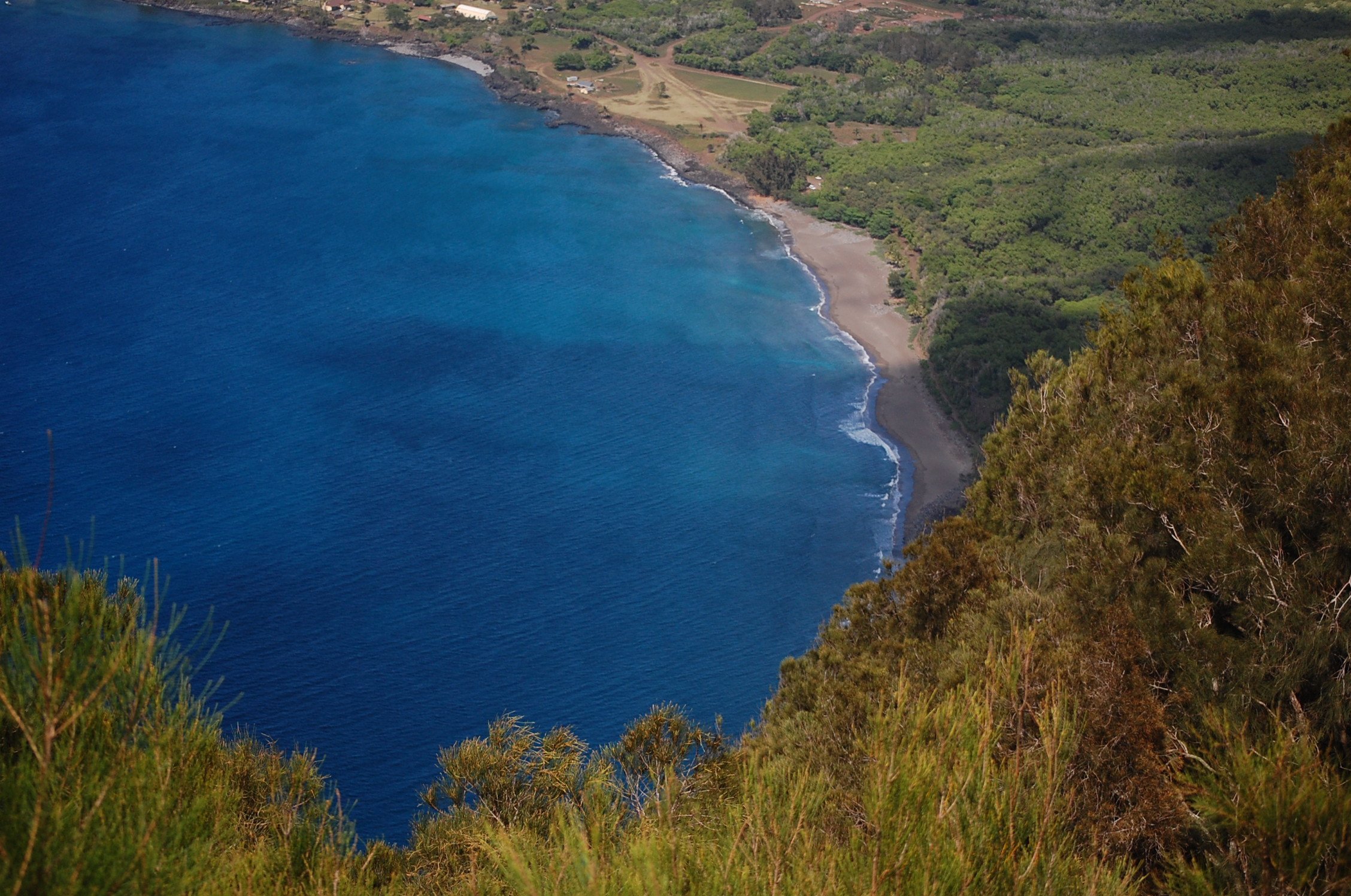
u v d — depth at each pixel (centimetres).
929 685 1748
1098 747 1242
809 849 805
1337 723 1325
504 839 857
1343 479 1534
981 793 845
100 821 603
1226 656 1406
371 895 986
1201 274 2112
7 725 635
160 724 692
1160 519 1698
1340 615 1412
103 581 728
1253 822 930
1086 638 1499
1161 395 1959
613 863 805
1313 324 1838
